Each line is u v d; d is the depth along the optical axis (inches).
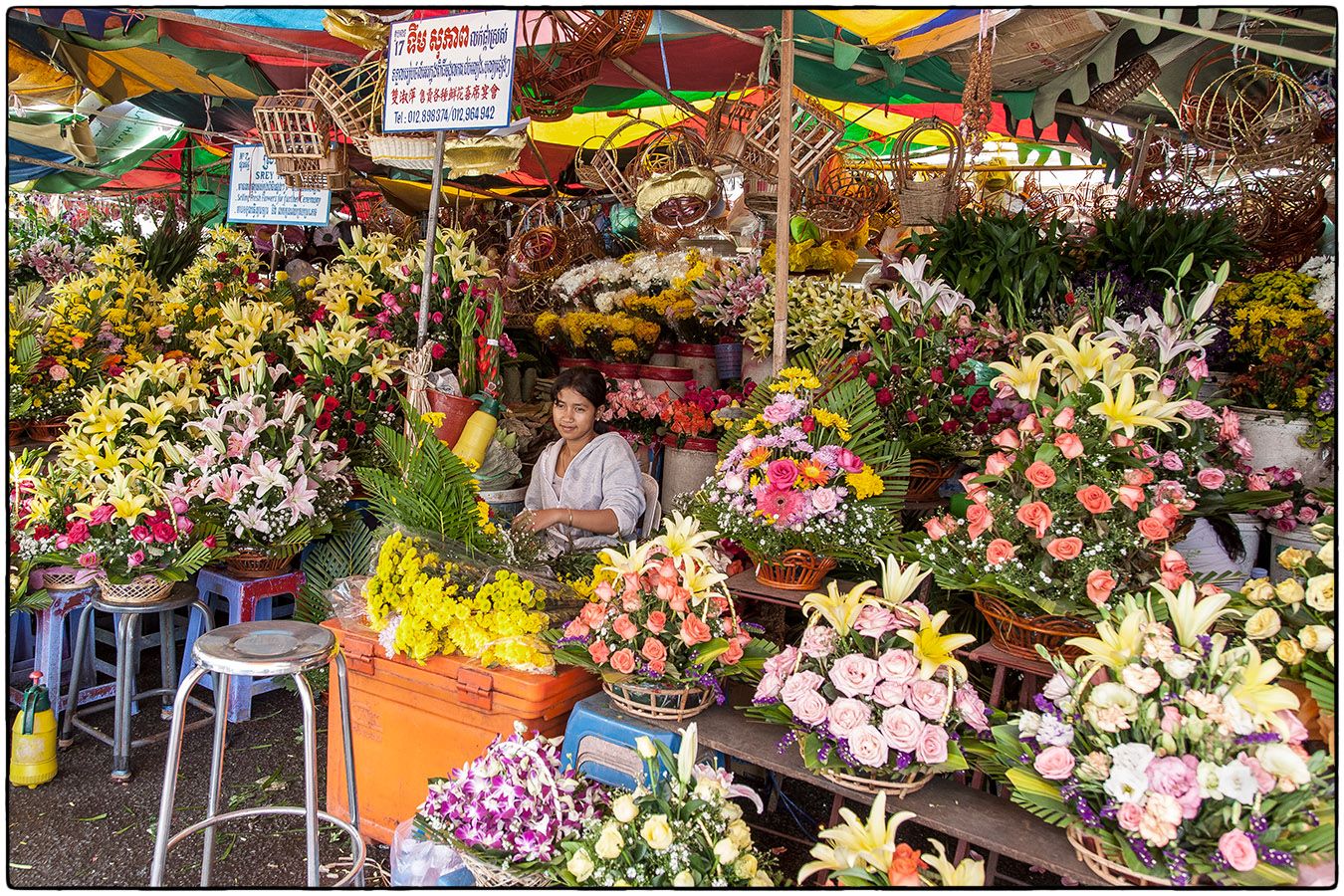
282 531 136.3
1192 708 68.7
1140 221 158.4
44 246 227.9
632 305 194.7
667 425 162.2
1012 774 73.5
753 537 107.3
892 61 182.5
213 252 228.7
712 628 90.4
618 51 163.0
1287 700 66.7
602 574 94.1
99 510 121.3
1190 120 181.3
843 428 109.5
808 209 189.9
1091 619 85.3
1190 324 106.4
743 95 153.6
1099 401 92.2
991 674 125.4
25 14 180.5
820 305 179.6
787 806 116.0
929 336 134.8
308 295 189.8
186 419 140.5
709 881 74.9
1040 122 197.3
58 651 137.2
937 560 95.5
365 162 210.1
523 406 181.8
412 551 106.0
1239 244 160.7
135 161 320.2
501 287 225.6
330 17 136.9
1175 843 64.8
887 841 71.1
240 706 144.3
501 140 142.2
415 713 106.7
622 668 87.6
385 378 160.2
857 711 77.4
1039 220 208.1
